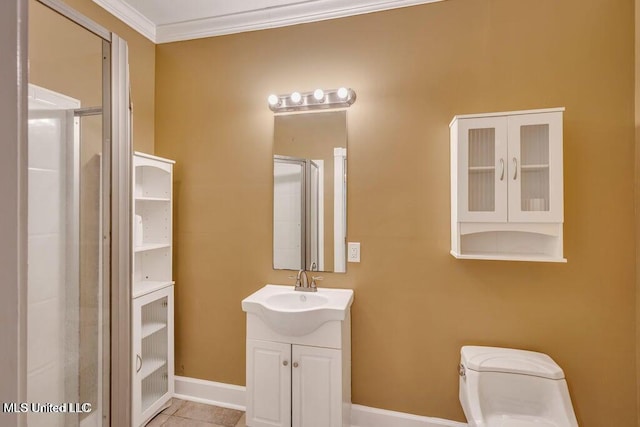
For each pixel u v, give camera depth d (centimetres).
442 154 195
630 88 171
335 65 212
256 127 226
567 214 177
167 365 221
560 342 178
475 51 191
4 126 31
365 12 207
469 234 187
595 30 176
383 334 203
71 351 84
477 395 160
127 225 100
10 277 32
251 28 226
